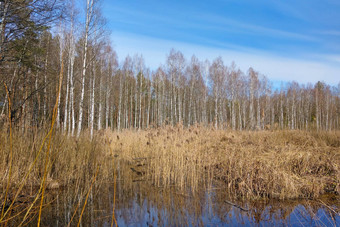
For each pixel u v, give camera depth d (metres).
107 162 8.55
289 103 40.34
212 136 9.92
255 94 33.09
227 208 4.58
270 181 5.24
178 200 5.09
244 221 3.97
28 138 5.70
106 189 5.88
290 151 7.05
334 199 4.84
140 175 7.38
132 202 4.98
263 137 10.52
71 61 13.45
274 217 4.09
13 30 6.63
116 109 30.17
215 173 7.07
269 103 34.34
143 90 32.81
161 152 7.54
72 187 5.82
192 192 5.61
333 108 38.69
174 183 6.49
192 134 8.66
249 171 5.83
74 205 4.66
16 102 7.37
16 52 7.75
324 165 6.17
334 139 10.46
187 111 32.78
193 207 4.67
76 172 6.53
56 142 5.66
